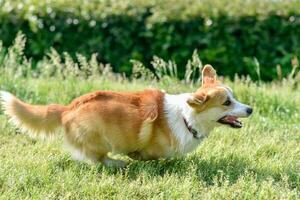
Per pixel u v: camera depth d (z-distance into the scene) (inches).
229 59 713.6
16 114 386.9
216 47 712.4
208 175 388.2
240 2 743.7
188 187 362.9
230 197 357.7
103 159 393.4
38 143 436.1
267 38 712.4
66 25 715.4
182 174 384.5
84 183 365.7
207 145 431.5
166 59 716.0
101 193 359.6
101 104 381.7
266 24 712.4
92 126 378.3
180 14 713.0
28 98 530.0
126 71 717.9
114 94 389.1
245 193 359.6
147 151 392.2
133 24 714.2
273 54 710.5
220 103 384.5
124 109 382.0
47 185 362.3
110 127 380.8
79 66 714.8
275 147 435.5
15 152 417.1
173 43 711.7
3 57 614.5
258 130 472.7
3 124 465.1
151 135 384.8
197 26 712.4
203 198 355.9
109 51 717.3
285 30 711.7
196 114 385.4
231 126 391.2
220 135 455.5
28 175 370.9
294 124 492.4
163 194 356.8
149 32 711.7
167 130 386.0
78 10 722.8
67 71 582.6
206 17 710.5
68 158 401.7
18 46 574.9
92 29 716.0
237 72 715.4
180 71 715.4
